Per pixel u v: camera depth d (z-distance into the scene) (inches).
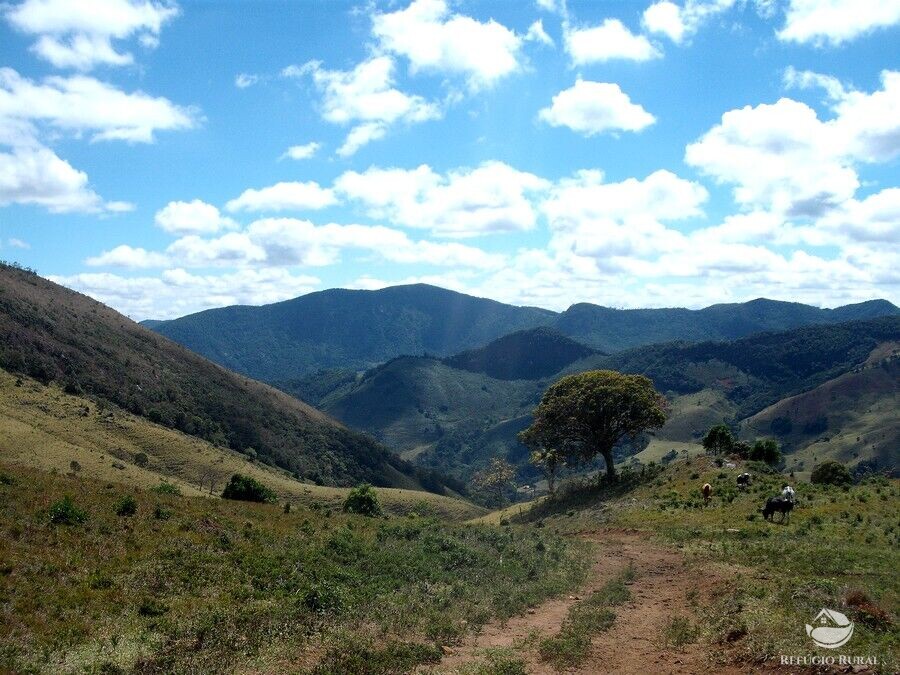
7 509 732.0
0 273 5762.8
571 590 764.6
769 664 434.6
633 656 504.1
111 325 6294.3
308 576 703.1
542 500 2513.5
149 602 567.2
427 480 6899.6
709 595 665.6
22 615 506.3
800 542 925.2
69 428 3735.2
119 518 801.6
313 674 445.4
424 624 582.2
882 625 476.4
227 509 1027.9
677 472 1915.6
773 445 2058.3
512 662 478.3
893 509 1144.2
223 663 462.6
